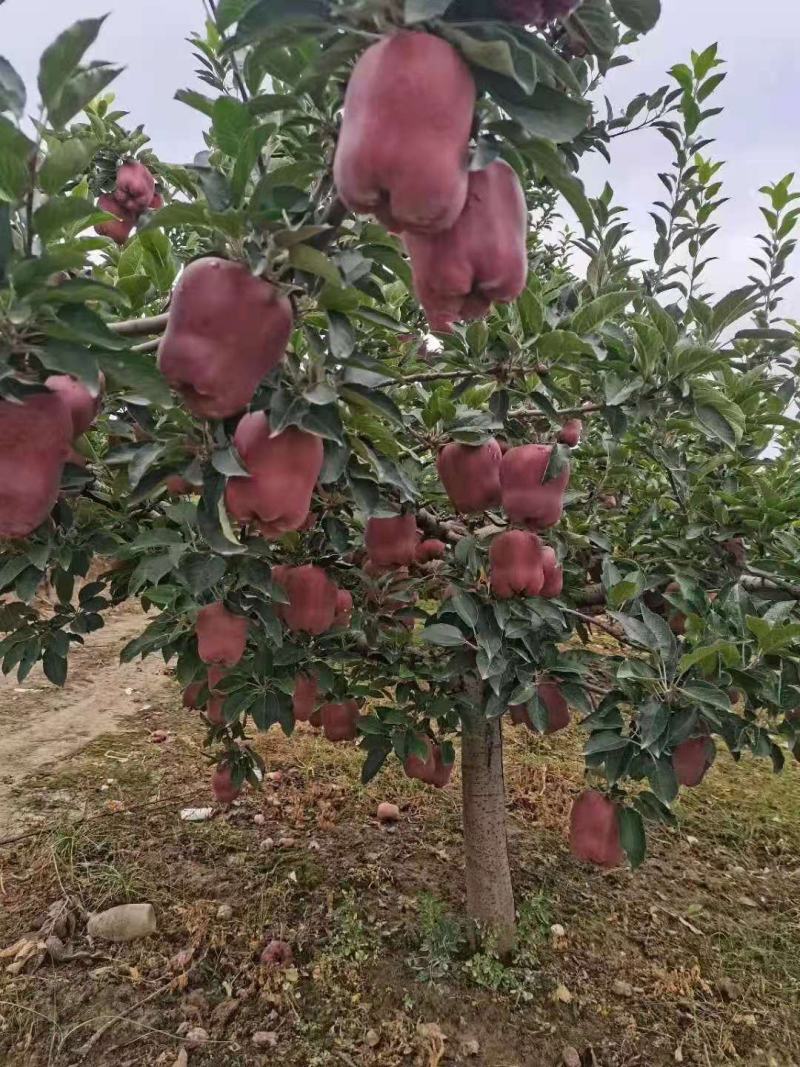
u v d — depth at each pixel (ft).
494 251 1.59
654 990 4.07
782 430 3.88
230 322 1.70
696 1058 3.68
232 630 2.93
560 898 4.72
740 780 6.40
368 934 4.29
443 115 1.32
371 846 5.11
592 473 3.89
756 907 4.78
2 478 1.72
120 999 3.86
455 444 2.94
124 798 5.65
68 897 4.52
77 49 1.48
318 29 1.43
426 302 1.68
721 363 2.67
